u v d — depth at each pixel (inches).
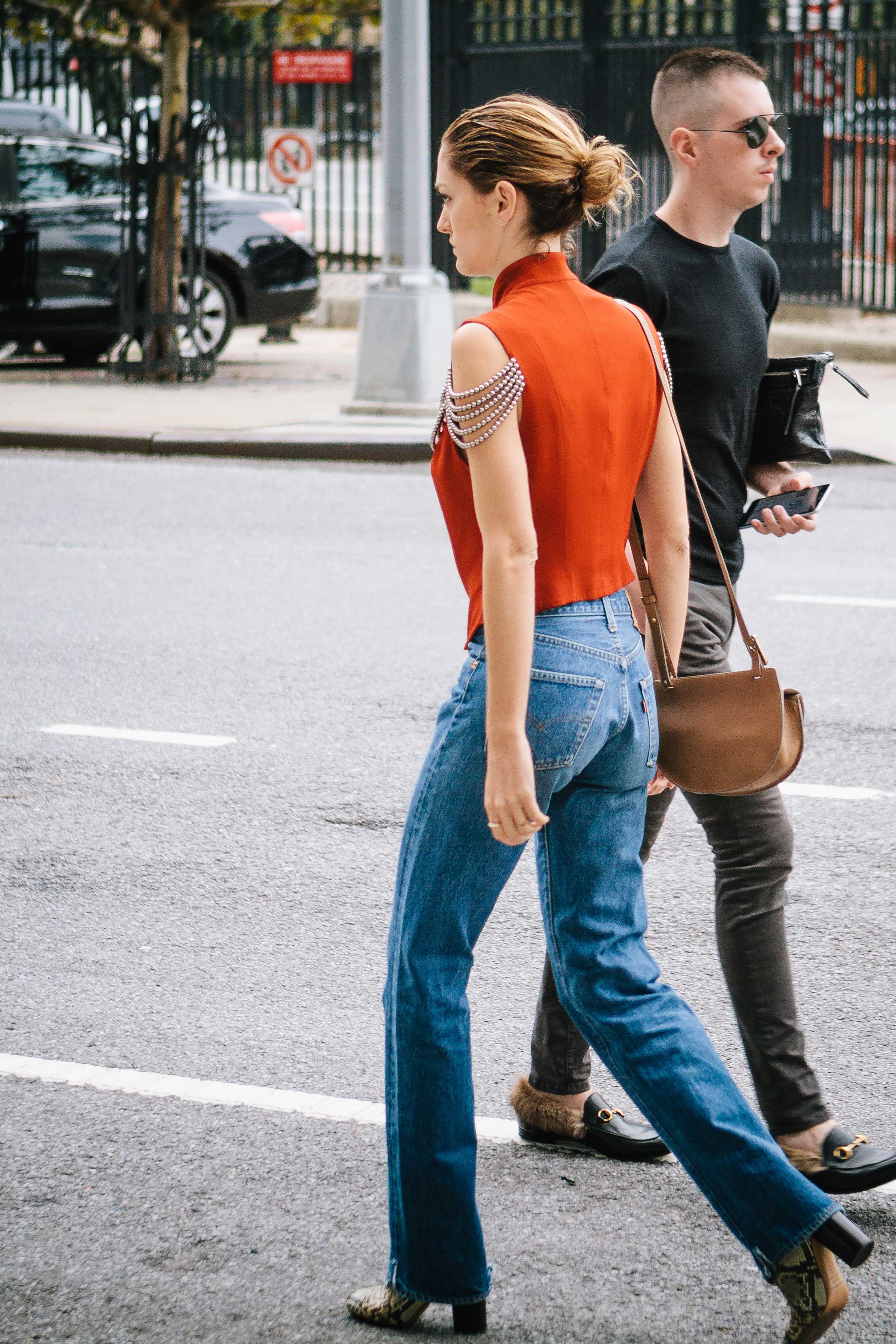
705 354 135.1
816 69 666.8
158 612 326.0
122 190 626.5
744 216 691.4
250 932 184.9
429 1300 112.7
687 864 205.2
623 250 136.3
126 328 639.8
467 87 754.2
